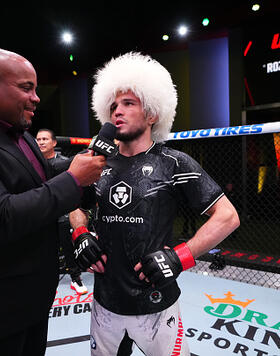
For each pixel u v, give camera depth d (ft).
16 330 2.65
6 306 2.56
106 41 21.57
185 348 3.20
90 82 25.66
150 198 2.97
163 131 3.37
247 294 7.62
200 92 21.38
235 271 9.39
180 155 3.12
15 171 2.52
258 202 18.89
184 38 20.67
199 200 2.98
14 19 18.33
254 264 9.93
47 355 5.27
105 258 3.09
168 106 3.26
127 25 20.03
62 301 7.46
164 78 3.25
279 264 9.75
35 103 2.72
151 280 2.66
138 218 2.96
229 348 5.30
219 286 8.16
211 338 5.61
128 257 2.98
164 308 3.04
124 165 3.15
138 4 17.87
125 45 21.81
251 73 18.89
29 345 3.09
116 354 3.30
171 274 2.65
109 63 3.34
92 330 3.36
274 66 18.02
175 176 3.04
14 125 2.66
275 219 18.21
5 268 2.51
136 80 2.92
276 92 18.12
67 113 27.58
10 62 2.46
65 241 7.89
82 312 6.87
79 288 7.96
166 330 3.06
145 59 3.33
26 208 2.21
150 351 3.13
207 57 20.88
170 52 22.36
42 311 2.87
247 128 7.51
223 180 17.42
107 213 3.10
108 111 3.29
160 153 3.16
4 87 2.47
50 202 2.31
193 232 14.43
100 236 3.20
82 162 2.52
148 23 19.86
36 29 19.52
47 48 21.70
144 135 3.18
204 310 6.73
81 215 3.65
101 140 2.66
